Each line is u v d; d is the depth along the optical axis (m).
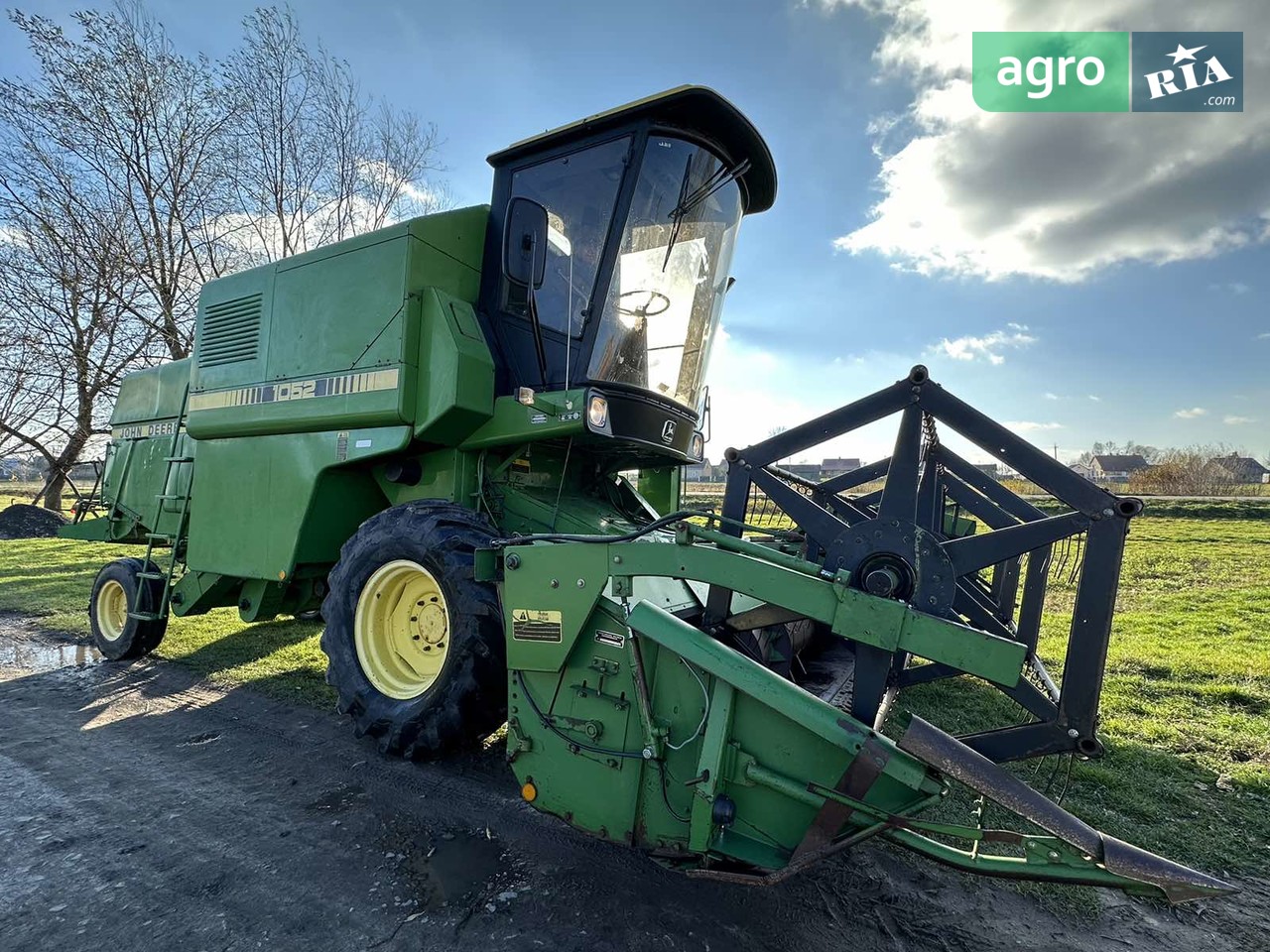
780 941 2.23
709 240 4.20
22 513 15.52
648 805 2.38
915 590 2.17
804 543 4.16
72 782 3.35
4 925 2.25
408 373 3.71
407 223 3.80
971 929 2.30
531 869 2.62
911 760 1.98
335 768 3.52
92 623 5.73
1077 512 2.04
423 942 2.19
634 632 2.41
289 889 2.48
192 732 4.03
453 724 3.09
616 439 3.73
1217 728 4.08
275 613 4.87
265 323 4.48
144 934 2.21
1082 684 2.03
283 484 4.33
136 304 14.13
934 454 2.93
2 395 15.30
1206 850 2.81
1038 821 1.87
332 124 13.88
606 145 3.72
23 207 13.50
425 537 3.27
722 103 3.59
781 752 2.16
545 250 3.43
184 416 5.64
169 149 13.48
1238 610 7.68
